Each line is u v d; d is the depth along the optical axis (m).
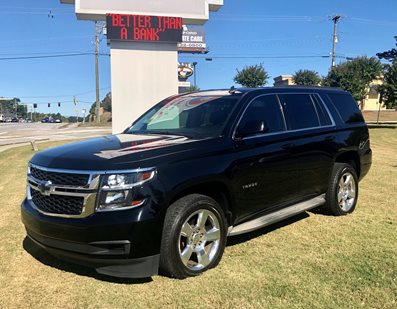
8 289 3.84
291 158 5.09
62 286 3.88
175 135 4.68
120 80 13.63
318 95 6.02
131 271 3.69
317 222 5.75
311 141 5.44
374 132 28.77
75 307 3.51
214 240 4.19
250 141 4.63
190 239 3.99
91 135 30.95
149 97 13.88
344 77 43.19
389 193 7.49
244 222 4.69
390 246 4.80
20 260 4.49
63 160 3.88
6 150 17.05
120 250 3.57
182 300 3.57
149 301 3.57
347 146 6.08
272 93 5.27
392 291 3.71
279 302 3.53
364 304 3.50
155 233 3.67
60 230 3.68
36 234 3.93
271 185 4.83
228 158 4.31
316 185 5.62
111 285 3.88
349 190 6.20
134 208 3.58
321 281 3.90
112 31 13.25
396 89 34.53
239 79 52.22
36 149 16.33
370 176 9.18
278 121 5.16
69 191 3.67
